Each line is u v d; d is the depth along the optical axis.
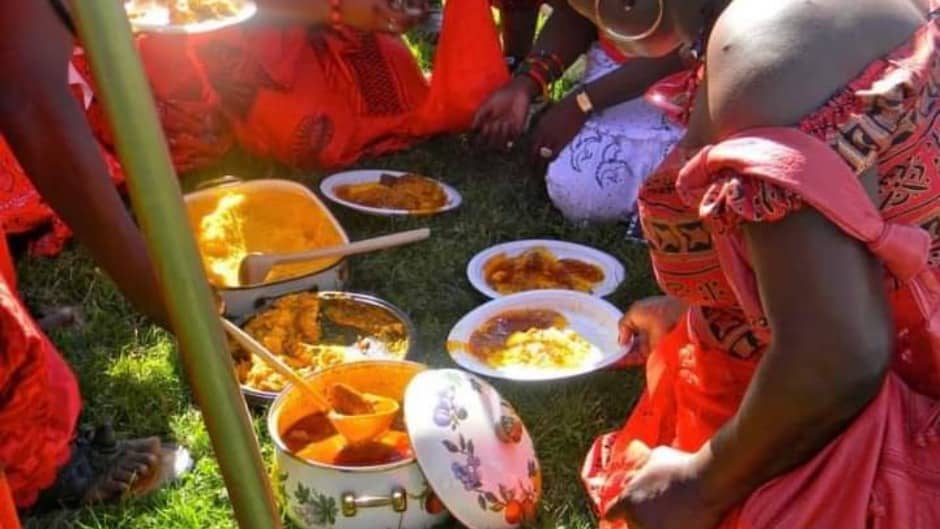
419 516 2.05
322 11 3.08
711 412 1.69
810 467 1.47
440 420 2.03
